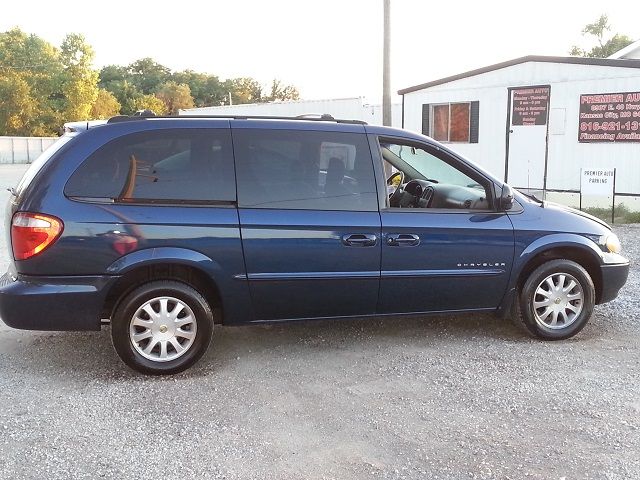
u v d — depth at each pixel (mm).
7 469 3234
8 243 4426
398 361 4758
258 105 23297
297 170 4660
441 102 15711
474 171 5070
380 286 4801
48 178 4242
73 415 3846
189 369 4598
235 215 4480
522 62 14094
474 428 3684
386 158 5648
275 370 4586
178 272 4508
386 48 14078
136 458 3350
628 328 5594
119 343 4371
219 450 3438
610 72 12789
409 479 3160
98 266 4254
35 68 75750
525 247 5070
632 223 12008
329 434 3617
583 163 13445
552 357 4840
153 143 4426
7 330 5457
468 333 5426
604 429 3660
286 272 4586
